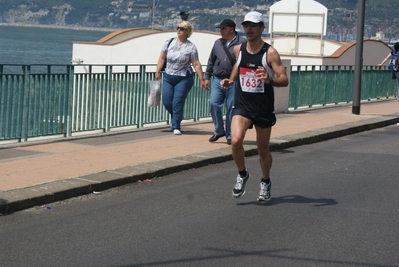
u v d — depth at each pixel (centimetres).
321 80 2206
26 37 10200
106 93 1439
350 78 2392
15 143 1259
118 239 759
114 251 719
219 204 927
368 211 912
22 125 1274
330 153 1383
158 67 1441
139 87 1521
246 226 824
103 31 14900
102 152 1210
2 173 1004
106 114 1447
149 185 1026
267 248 743
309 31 3036
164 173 1094
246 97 905
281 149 1411
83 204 905
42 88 1301
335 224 844
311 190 1030
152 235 778
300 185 1064
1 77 1218
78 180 975
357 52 1995
